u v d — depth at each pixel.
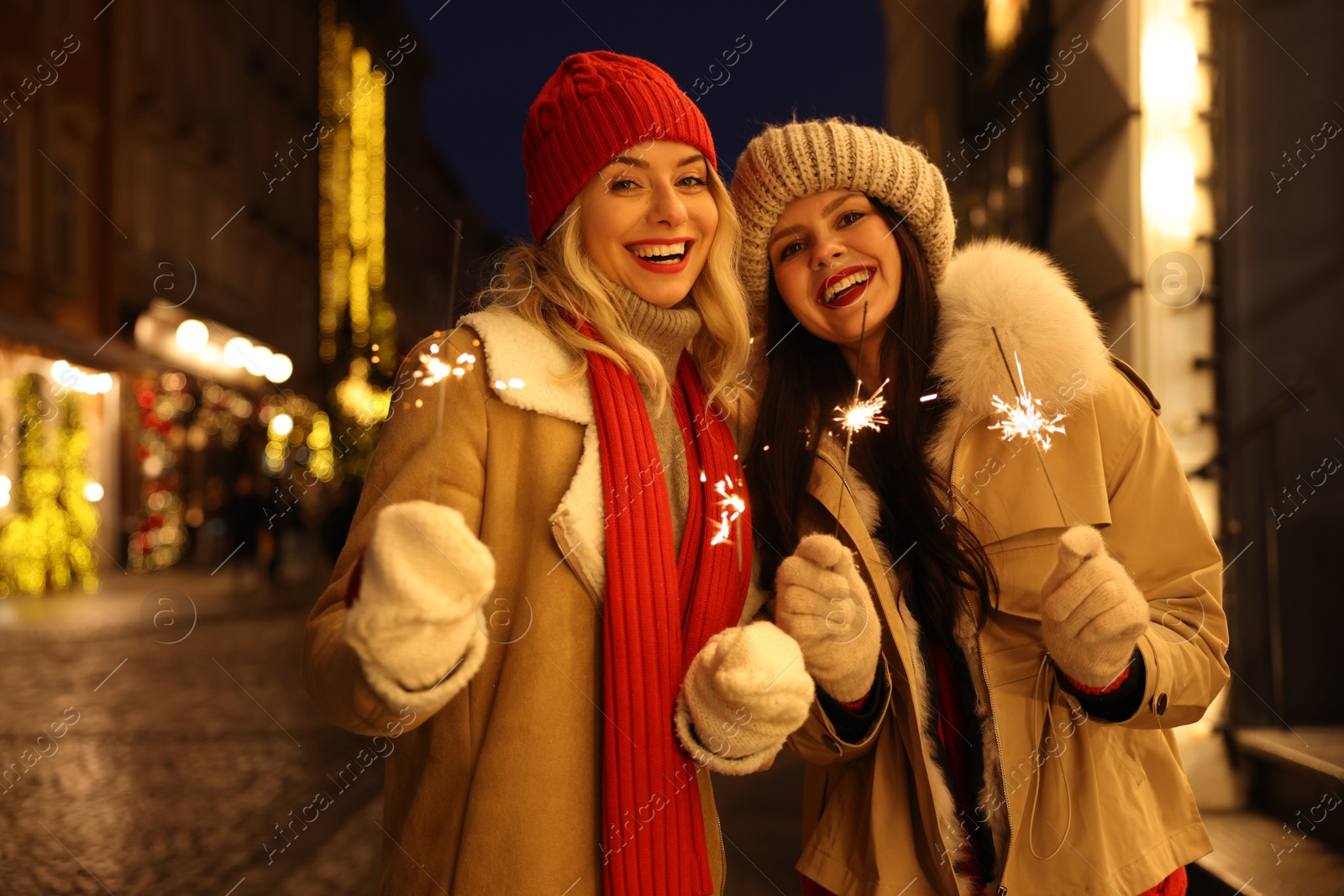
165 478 16.73
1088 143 3.76
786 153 1.78
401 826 1.42
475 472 1.42
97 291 14.58
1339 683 3.28
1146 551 1.62
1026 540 1.61
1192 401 3.40
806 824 1.85
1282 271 3.37
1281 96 3.38
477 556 1.09
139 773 4.53
